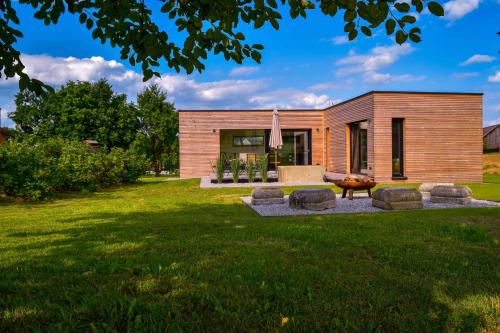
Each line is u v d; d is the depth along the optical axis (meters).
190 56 3.05
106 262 3.30
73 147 13.09
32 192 9.02
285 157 18.70
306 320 2.17
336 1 2.66
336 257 3.46
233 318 2.20
